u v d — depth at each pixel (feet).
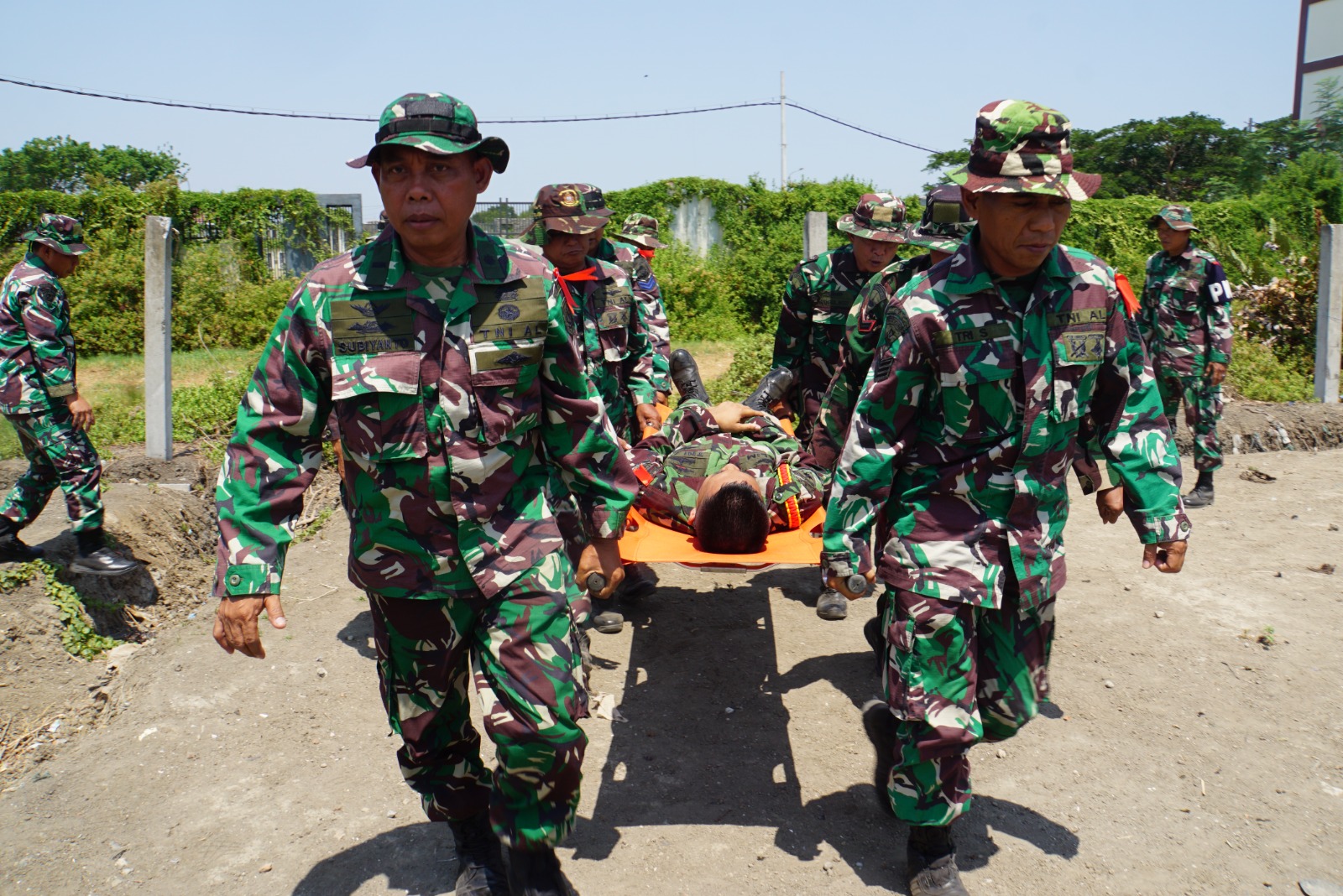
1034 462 9.00
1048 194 7.98
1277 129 117.19
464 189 7.70
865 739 13.29
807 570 20.44
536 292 8.11
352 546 8.40
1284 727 13.41
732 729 13.64
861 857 10.69
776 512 14.12
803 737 13.37
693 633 17.12
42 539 18.65
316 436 8.29
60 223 16.72
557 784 8.34
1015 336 8.73
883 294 11.85
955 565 9.07
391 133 7.48
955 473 9.13
